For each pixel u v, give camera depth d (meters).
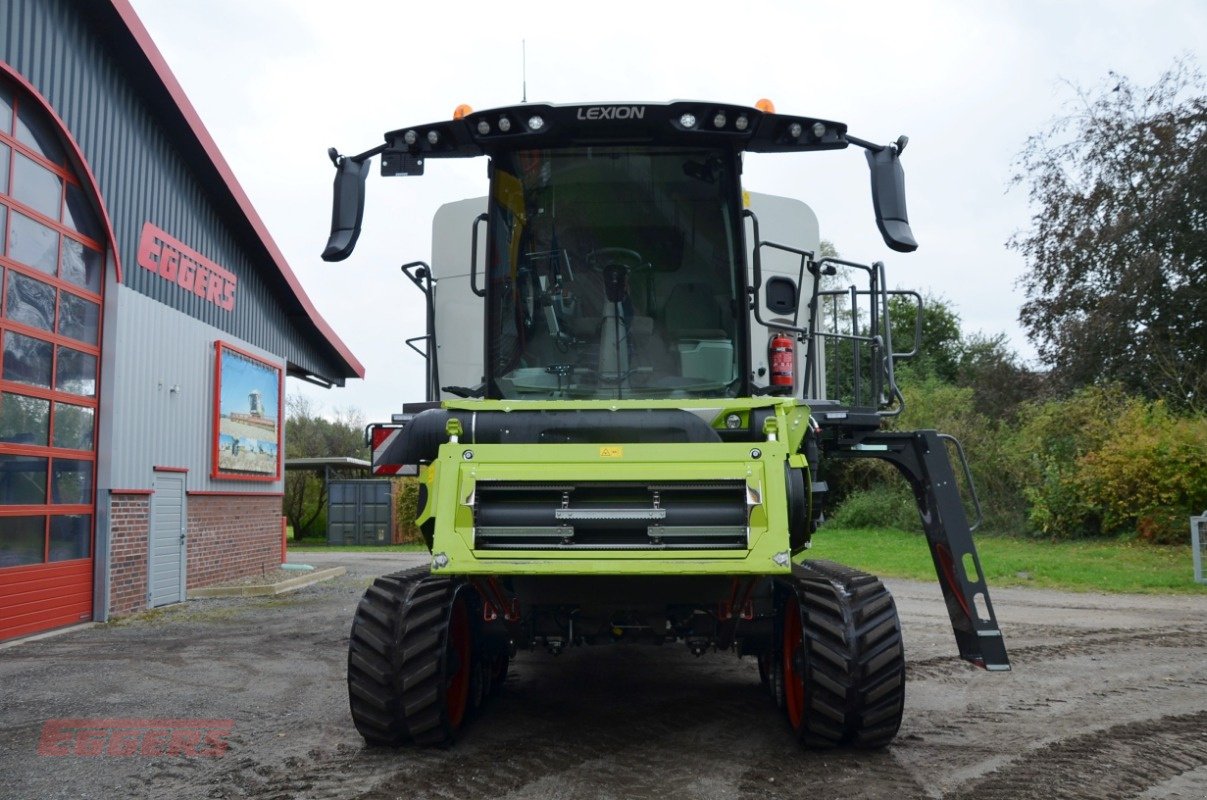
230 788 4.59
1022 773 4.64
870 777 4.57
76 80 11.69
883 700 4.73
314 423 50.94
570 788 4.46
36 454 10.95
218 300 15.92
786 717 5.60
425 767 4.83
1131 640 8.91
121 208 12.70
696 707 6.17
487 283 5.59
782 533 4.48
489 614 5.39
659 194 5.56
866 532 29.11
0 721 6.25
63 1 11.44
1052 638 9.03
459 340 7.48
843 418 5.32
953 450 26.12
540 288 5.57
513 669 7.57
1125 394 24.42
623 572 4.46
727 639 5.34
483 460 4.69
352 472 39.72
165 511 13.98
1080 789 4.38
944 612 11.21
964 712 6.00
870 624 4.78
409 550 31.84
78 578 11.75
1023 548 20.53
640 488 4.60
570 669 7.58
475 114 5.37
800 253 5.78
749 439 4.98
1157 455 20.22
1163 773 4.64
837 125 5.36
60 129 11.32
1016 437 25.56
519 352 5.55
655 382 5.49
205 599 14.64
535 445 4.70
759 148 5.56
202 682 7.62
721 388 5.49
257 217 16.61
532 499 4.64
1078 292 27.44
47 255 11.22
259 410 17.70
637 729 5.59
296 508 39.38
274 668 8.27
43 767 5.08
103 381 12.34
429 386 6.03
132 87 13.04
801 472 4.68
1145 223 25.42
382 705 4.92
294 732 5.77
